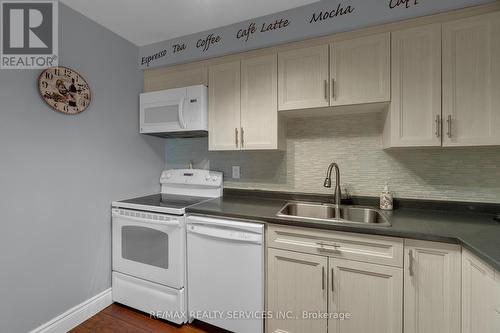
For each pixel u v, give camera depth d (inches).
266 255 59.7
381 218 60.5
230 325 62.6
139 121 88.0
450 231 46.8
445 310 45.3
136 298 73.5
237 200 81.4
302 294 56.4
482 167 61.2
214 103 77.9
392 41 57.4
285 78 68.1
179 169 95.5
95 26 73.4
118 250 76.2
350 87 61.0
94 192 72.7
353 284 51.8
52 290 62.3
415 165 67.2
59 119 63.6
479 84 51.0
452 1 54.2
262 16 73.1
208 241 64.6
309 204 74.5
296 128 80.5
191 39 82.7
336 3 64.5
